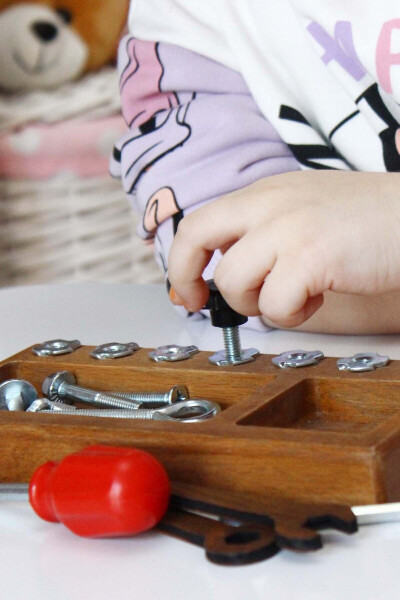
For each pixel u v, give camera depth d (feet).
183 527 1.80
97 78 4.83
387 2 2.81
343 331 2.58
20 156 4.53
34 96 4.73
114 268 4.77
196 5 3.03
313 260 2.19
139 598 1.70
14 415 2.02
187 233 2.28
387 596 1.66
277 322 2.21
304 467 1.85
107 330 2.73
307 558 1.74
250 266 2.19
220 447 1.89
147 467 1.81
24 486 1.95
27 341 2.68
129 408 2.16
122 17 4.82
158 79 3.02
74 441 1.97
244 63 2.91
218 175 2.77
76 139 4.51
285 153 2.88
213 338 2.61
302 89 2.89
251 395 2.03
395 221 2.25
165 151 2.88
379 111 2.82
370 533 1.78
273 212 2.25
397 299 2.53
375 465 1.82
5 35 4.71
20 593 1.73
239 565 1.73
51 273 4.69
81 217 4.65
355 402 2.08
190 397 2.20
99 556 1.79
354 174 2.35
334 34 2.85
